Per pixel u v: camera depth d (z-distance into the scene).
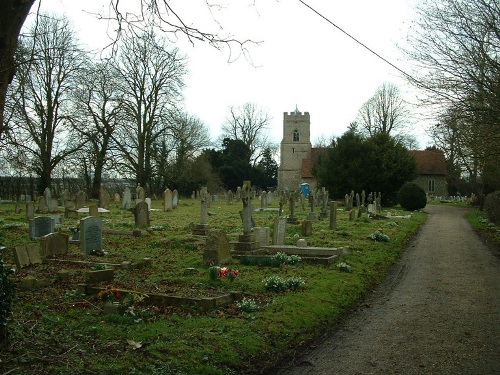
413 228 27.16
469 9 15.90
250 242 14.50
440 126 17.34
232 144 78.69
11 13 5.82
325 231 21.92
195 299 8.31
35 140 36.62
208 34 7.64
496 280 12.77
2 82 5.89
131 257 13.85
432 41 16.38
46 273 10.91
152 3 7.40
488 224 29.05
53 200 31.66
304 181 77.19
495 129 16.25
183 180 58.56
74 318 7.45
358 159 48.09
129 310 7.72
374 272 13.37
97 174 46.38
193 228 20.45
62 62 35.59
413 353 7.18
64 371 5.32
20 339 6.12
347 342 7.70
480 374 6.36
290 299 9.27
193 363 5.96
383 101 67.12
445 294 11.17
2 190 50.50
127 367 5.61
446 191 75.00
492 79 15.78
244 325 7.52
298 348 7.29
